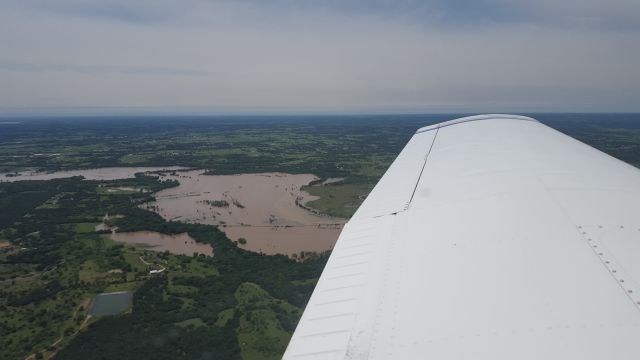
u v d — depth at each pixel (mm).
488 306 5070
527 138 14156
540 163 10289
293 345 5152
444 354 4480
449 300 5332
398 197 10172
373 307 5551
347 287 6242
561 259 5723
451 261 6258
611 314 4648
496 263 5914
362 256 7207
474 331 4719
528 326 4648
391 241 7539
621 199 7469
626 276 5270
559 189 8117
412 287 5797
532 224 6824
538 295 5098
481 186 9352
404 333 4906
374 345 4801
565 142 13414
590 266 5508
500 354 4344
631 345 4230
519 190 8445
